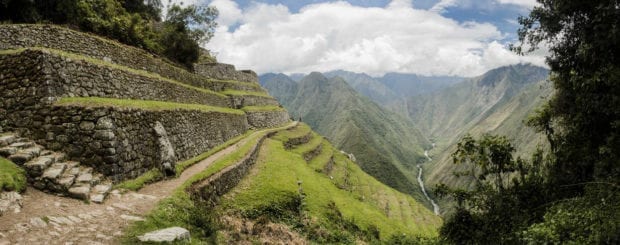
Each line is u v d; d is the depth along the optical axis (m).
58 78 15.25
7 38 18.38
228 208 17.70
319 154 54.62
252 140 34.25
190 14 48.19
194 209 13.54
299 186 23.86
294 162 33.22
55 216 9.78
